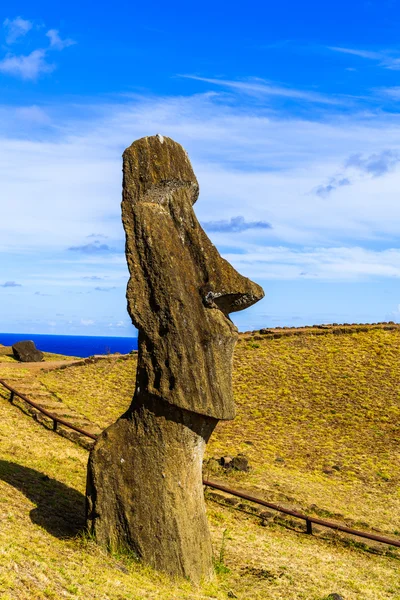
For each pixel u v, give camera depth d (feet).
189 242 36.63
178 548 33.81
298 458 68.23
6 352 116.67
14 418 64.23
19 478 43.55
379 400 82.89
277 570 39.58
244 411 81.41
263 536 46.96
